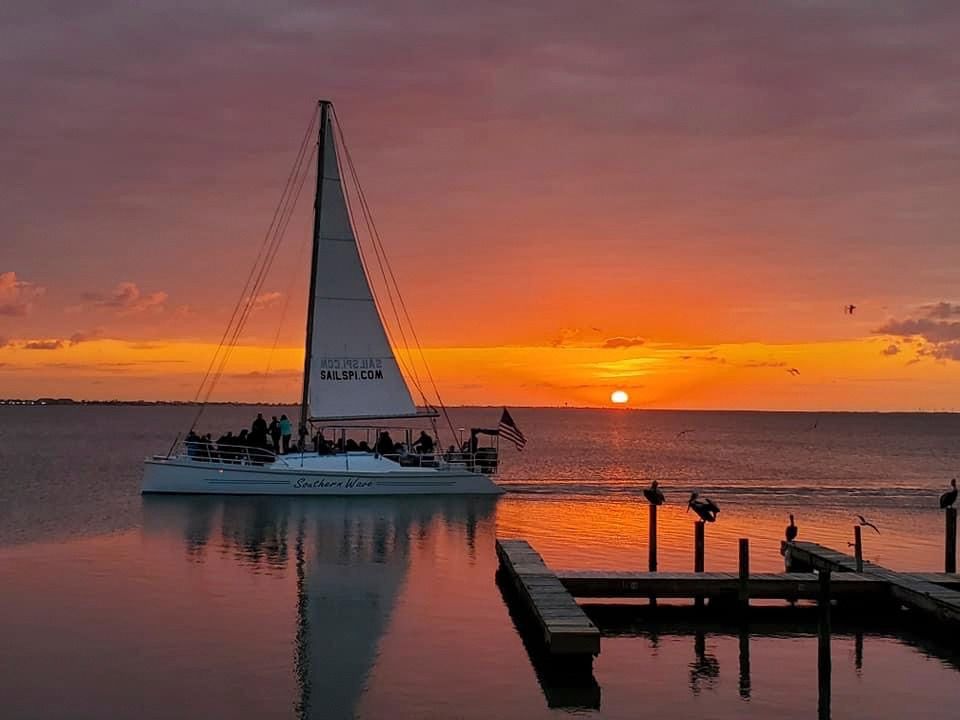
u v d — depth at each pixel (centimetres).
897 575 2617
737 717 1738
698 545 2714
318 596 2559
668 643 2255
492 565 3056
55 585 2655
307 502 4669
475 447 5316
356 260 5162
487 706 1761
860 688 1928
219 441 5050
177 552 3222
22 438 13400
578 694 1839
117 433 15625
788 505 5144
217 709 1711
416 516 4238
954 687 1942
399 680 1883
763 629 2406
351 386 5138
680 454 11225
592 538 3688
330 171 5109
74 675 1872
